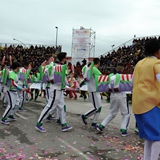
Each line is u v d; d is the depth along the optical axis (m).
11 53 34.56
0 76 9.07
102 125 5.94
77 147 4.85
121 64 5.82
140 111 3.37
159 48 3.50
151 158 3.31
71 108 10.22
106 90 6.02
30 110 9.07
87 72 6.17
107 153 4.56
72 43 30.52
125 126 5.85
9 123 6.67
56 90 5.77
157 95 3.31
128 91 5.69
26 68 8.68
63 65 5.72
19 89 6.16
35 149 4.61
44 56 34.31
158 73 3.26
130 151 4.73
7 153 4.29
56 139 5.34
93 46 31.08
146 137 3.29
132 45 29.03
